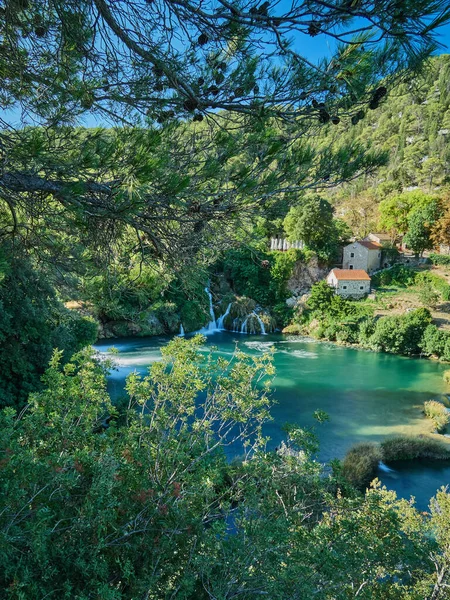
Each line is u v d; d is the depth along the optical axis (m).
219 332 46.50
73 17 3.18
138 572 5.86
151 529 5.91
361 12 2.69
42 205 3.66
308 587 5.59
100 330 39.84
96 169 3.13
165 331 43.34
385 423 22.97
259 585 5.96
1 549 4.16
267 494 7.06
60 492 5.26
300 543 6.44
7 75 3.56
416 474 17.47
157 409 8.50
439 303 46.72
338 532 6.69
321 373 32.19
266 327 47.38
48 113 3.40
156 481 6.92
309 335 45.59
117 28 3.15
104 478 5.45
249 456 16.98
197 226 3.93
